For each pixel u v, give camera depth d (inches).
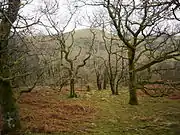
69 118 804.0
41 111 863.7
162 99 1122.0
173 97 1138.0
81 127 709.9
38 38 564.4
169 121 735.7
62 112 871.7
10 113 616.7
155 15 364.5
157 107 972.6
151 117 810.8
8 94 617.9
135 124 739.4
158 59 414.9
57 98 1116.5
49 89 1275.8
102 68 1577.3
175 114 829.8
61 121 764.0
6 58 501.7
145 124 730.8
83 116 839.1
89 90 1416.1
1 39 452.8
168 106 979.3
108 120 791.1
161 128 660.1
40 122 734.5
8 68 498.6
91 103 1045.8
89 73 1617.9
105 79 1545.3
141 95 1232.2
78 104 987.3
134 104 1031.0
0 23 491.2
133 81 438.3
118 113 890.7
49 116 806.5
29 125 692.7
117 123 757.3
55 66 880.3
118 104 1043.3
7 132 612.1
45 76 682.2
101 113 888.3
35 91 1203.9
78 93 1288.1
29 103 970.1
